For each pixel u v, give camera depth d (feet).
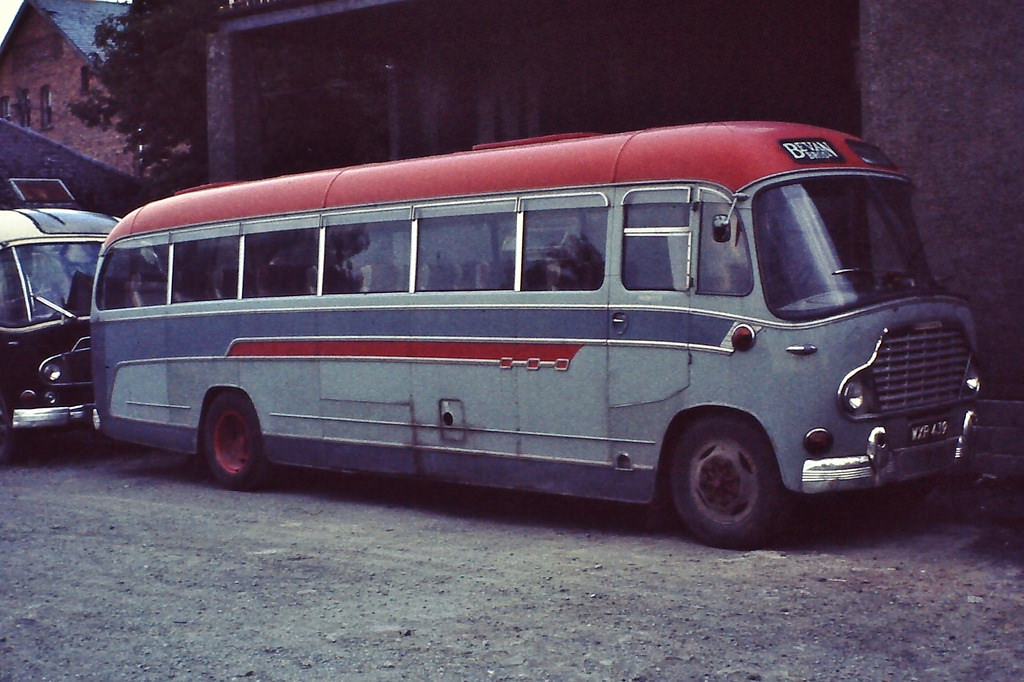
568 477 29.53
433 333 32.37
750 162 26.63
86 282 49.24
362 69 77.20
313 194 36.29
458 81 60.75
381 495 37.14
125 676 19.21
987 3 33.22
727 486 26.78
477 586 24.20
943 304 27.61
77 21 141.28
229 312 38.58
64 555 28.71
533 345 30.04
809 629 20.42
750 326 26.05
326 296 35.42
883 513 30.53
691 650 19.42
